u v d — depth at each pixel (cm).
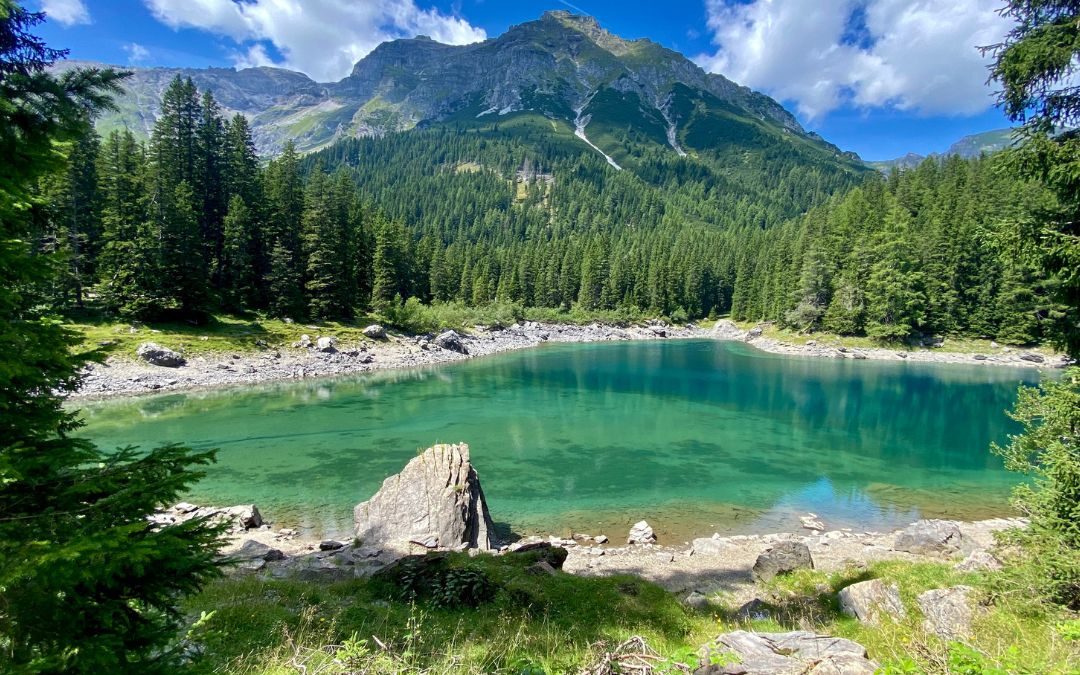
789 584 1395
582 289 12088
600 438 3316
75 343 430
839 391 4978
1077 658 702
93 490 401
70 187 4753
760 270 11644
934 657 634
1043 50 838
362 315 7219
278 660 718
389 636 875
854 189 10069
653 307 12075
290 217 6600
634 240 15925
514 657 787
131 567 387
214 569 440
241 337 5284
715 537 1958
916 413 4131
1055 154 872
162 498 417
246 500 2239
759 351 8356
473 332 8750
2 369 358
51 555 310
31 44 485
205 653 695
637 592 1227
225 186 6225
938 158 11681
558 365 6519
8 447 372
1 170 409
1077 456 916
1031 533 980
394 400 4194
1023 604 910
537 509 2266
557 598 1138
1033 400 998
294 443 3012
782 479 2661
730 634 800
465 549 1669
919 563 1409
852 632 1014
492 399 4341
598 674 658
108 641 350
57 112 453
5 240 386
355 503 2220
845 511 2292
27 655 338
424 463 2002
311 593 1059
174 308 4997
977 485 2619
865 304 8325
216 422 3372
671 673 644
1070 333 934
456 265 12119
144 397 3947
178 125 5909
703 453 3058
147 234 4894
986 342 7500
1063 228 910
